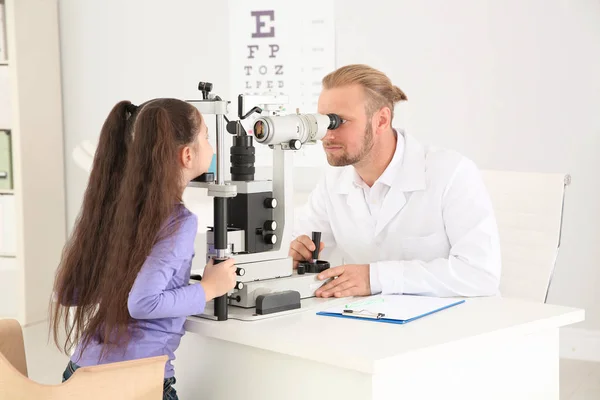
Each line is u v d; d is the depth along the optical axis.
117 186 1.85
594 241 3.82
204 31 4.46
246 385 1.83
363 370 1.55
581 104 3.79
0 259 4.53
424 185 2.37
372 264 2.18
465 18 3.96
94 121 4.71
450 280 2.16
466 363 1.79
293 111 4.34
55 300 1.89
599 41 3.73
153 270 1.70
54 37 4.63
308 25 4.27
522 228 2.71
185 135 1.77
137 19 4.59
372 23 4.14
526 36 3.86
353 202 2.49
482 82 3.96
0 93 4.41
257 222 2.00
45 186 4.59
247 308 1.96
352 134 2.28
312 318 1.89
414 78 4.09
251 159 2.02
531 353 1.96
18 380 1.49
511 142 3.93
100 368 1.52
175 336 1.82
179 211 1.77
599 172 3.78
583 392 3.38
